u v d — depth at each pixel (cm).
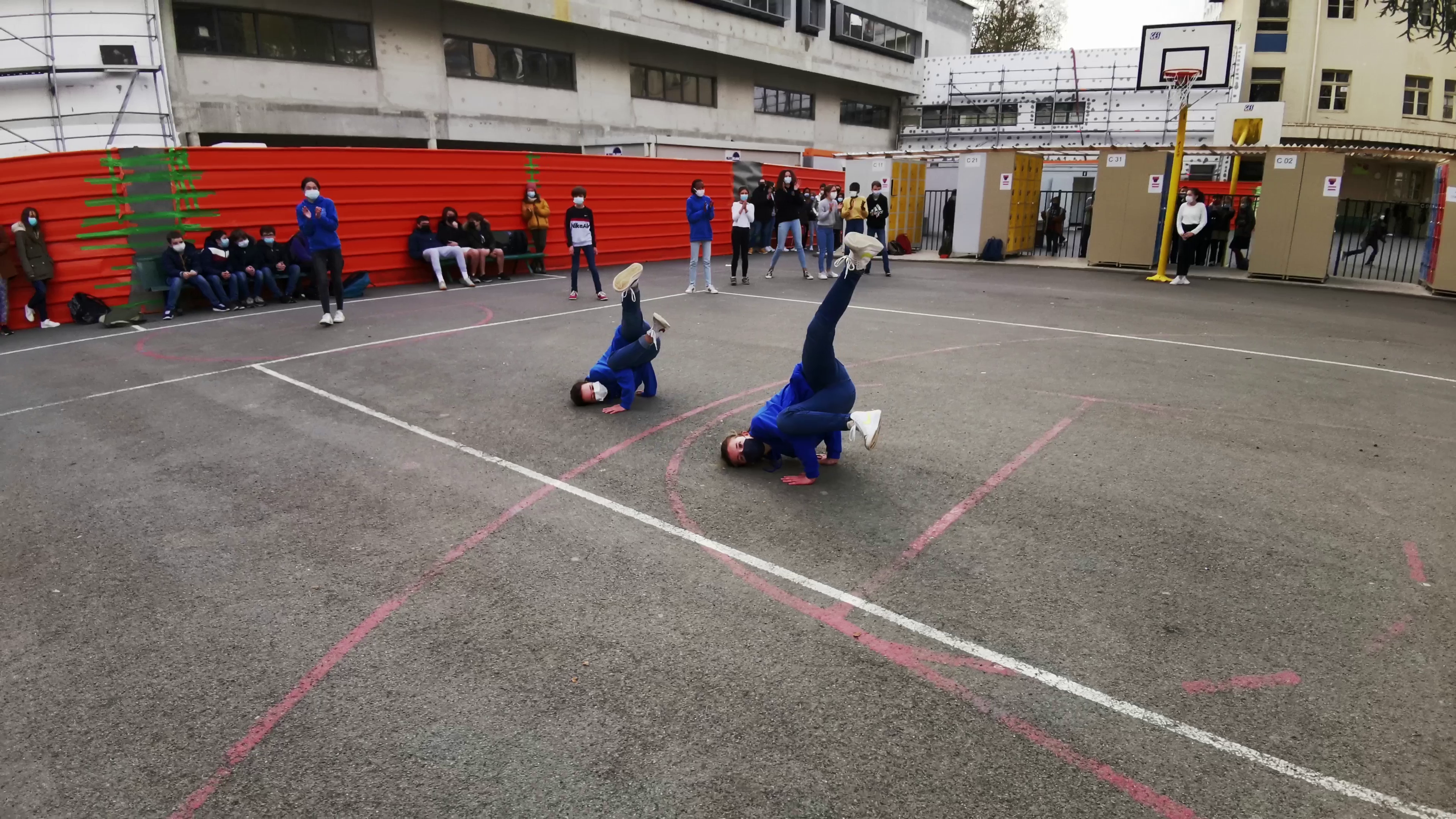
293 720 286
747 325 991
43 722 288
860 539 419
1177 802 246
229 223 1216
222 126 1742
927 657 319
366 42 1966
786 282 1459
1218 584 374
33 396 705
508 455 543
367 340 908
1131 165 1675
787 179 1476
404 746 273
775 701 293
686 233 1934
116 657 326
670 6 2564
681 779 256
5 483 506
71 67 1552
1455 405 657
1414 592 367
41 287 1059
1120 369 771
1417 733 275
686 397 673
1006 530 429
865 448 535
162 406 664
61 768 266
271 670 315
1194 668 311
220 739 278
